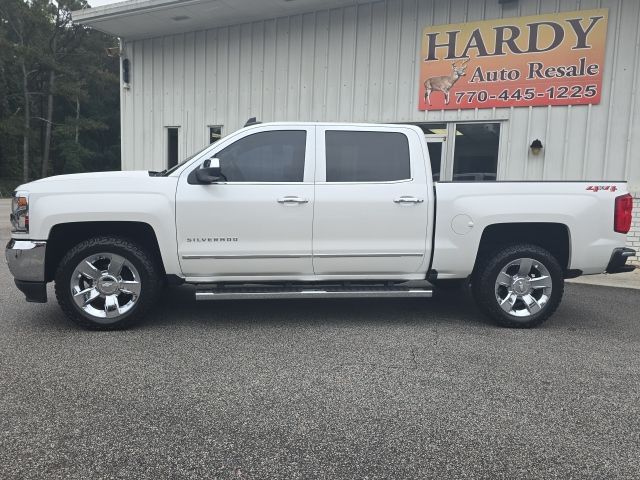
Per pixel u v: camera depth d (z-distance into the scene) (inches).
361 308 246.2
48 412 134.6
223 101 475.2
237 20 453.7
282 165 207.0
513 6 368.2
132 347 184.7
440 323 221.5
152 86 506.9
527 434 126.7
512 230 219.5
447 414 136.5
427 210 208.4
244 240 203.5
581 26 352.2
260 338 197.2
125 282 201.8
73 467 110.3
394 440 123.2
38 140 1940.2
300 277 210.5
